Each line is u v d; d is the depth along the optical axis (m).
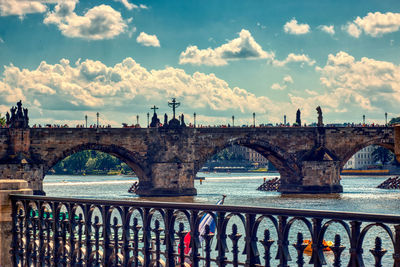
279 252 10.77
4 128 134.88
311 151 159.00
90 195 162.75
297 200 132.75
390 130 162.12
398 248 9.07
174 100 150.50
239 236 11.84
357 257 9.57
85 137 142.88
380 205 117.06
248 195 152.62
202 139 153.12
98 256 15.05
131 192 175.38
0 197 18.06
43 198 16.83
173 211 12.92
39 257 17.08
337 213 9.91
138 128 148.38
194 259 12.42
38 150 138.00
